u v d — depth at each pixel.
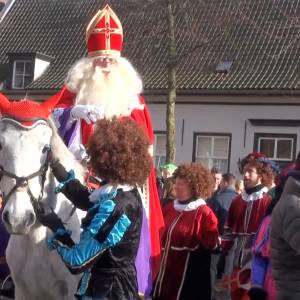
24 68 24.09
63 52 24.42
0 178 4.19
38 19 26.05
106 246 3.45
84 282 3.60
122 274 3.56
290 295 4.08
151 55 21.67
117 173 3.58
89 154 3.67
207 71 21.12
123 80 5.73
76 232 4.63
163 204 7.92
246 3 22.27
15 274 4.66
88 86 5.61
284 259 4.12
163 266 6.22
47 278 4.54
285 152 19.94
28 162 4.14
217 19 21.42
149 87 21.12
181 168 6.39
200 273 6.18
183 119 21.16
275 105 20.06
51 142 4.40
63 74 23.55
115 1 25.33
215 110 20.83
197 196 6.30
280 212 4.09
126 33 22.55
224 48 21.69
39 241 4.46
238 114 20.50
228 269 7.20
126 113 5.61
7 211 4.07
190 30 18.31
